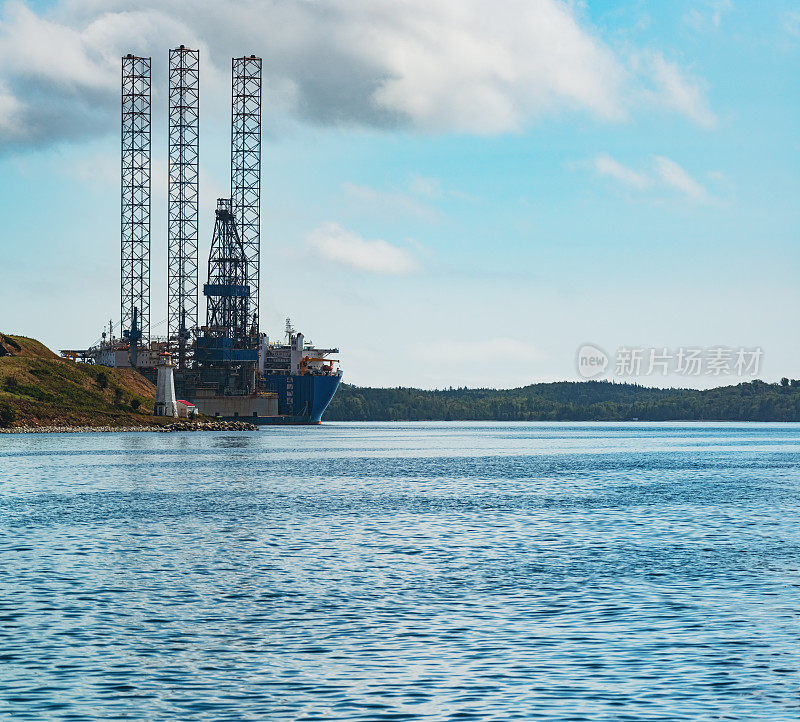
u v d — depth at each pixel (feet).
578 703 124.26
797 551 253.44
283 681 134.10
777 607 179.83
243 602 185.88
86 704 124.57
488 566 228.43
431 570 222.69
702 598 188.55
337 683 132.98
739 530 300.40
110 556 242.78
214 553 248.93
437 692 128.77
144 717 119.75
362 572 219.82
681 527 308.19
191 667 141.08
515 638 156.97
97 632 161.48
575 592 194.80
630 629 162.71
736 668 139.33
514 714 120.26
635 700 125.39
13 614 174.50
